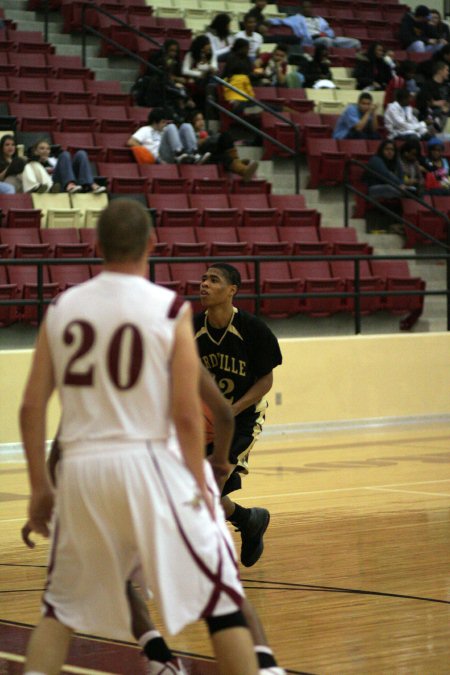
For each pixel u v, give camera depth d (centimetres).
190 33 4131
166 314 617
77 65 3781
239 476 1181
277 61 4044
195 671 845
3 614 1043
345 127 3806
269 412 2728
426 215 3544
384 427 2862
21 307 2555
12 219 2742
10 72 3591
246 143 3731
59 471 622
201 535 609
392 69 4356
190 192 3186
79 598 623
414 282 3116
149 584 613
